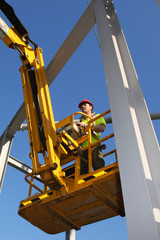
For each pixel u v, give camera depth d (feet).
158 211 11.69
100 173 17.33
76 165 18.93
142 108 15.85
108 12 22.20
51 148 19.38
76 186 17.81
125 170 13.41
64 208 19.29
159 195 12.29
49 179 18.33
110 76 17.88
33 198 19.57
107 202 18.30
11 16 23.41
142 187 12.27
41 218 20.54
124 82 16.96
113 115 15.92
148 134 14.70
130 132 14.46
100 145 20.43
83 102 24.29
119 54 18.95
